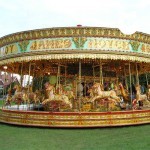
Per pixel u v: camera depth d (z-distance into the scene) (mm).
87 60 17250
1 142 10680
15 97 18359
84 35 15148
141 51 16625
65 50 15125
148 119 16734
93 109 17359
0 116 17422
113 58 15305
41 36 15547
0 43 18297
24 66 20359
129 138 11664
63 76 19562
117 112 15125
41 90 23609
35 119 14898
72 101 17703
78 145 10125
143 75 44000
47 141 10914
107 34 15281
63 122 14445
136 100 17969
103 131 13570
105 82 20938
